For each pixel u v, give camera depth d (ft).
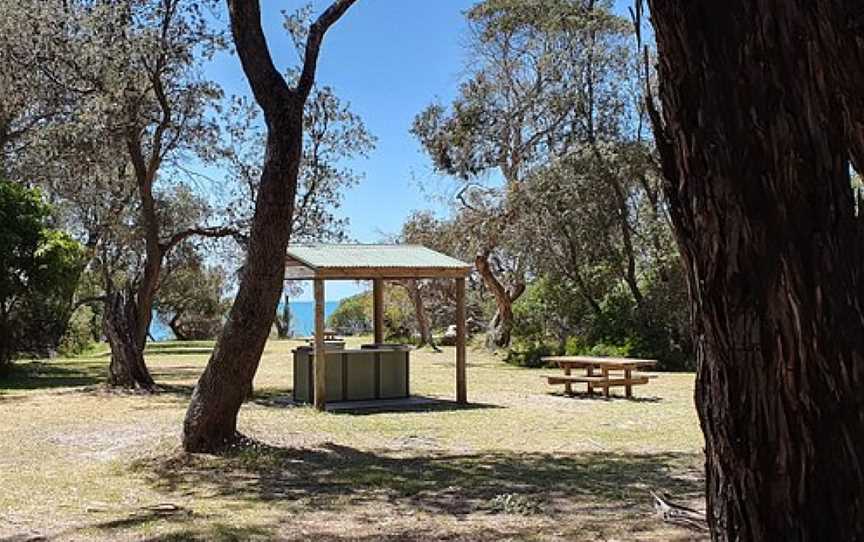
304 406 44.52
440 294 113.29
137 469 25.80
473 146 83.20
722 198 7.95
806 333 7.68
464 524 19.24
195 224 92.43
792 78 7.86
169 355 94.99
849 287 7.77
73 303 76.95
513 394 51.65
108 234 79.77
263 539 17.88
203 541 17.70
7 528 18.83
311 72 27.76
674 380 60.80
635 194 77.66
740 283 7.91
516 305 89.45
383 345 50.08
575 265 77.92
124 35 46.55
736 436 8.02
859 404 7.72
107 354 96.48
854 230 7.89
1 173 63.26
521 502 21.26
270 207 26.99
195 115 52.60
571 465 27.25
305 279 43.86
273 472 25.50
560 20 77.82
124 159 55.83
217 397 27.76
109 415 39.27
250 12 26.86
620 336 73.61
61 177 64.34
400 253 46.68
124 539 17.87
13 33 46.42
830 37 7.75
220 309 143.23
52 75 48.37
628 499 21.85
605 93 77.71
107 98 47.09
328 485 23.86
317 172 55.98
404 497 22.25
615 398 49.26
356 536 18.13
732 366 8.02
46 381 59.77
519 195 77.92
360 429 35.58
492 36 81.30
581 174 75.36
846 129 7.88
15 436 32.73
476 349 96.22
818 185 7.80
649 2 8.49
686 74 8.20
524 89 81.20
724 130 7.98
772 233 7.82
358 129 56.95
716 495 8.31
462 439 33.30
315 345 43.09
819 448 7.73
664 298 73.72
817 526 7.75
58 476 24.95
